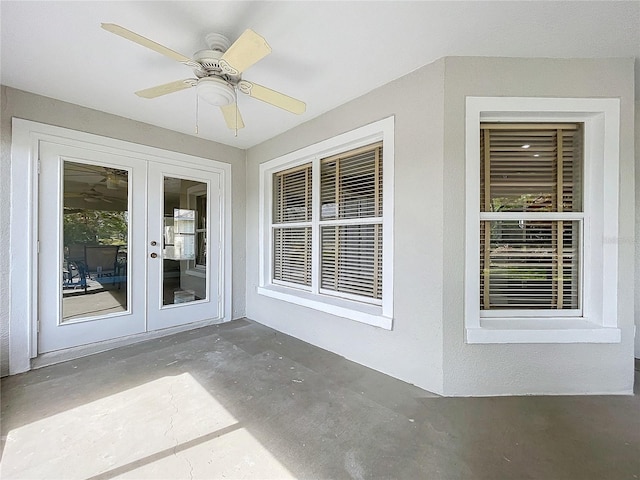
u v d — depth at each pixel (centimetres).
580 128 220
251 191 394
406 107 224
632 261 203
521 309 224
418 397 204
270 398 202
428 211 213
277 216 375
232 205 388
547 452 152
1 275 234
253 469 141
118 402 196
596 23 169
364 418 180
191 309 354
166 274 334
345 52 197
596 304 211
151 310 321
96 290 286
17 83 233
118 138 294
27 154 245
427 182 213
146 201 316
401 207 228
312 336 305
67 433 165
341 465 143
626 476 137
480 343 205
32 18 164
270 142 359
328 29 175
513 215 219
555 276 223
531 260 224
